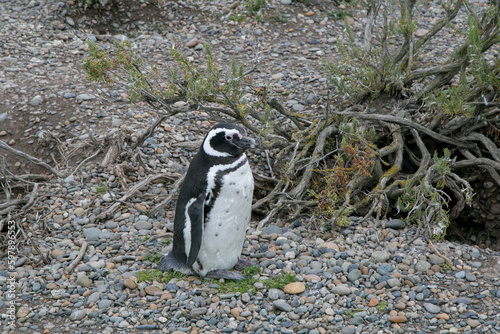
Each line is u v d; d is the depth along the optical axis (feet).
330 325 15.89
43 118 27.73
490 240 23.95
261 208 23.94
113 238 20.48
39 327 16.16
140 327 15.96
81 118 27.71
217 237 17.28
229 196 16.88
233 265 18.44
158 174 23.81
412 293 17.08
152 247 20.04
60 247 20.07
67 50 34.35
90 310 16.69
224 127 16.58
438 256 18.98
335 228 21.13
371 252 19.38
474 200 24.34
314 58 33.83
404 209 21.07
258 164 25.94
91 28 37.17
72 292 17.67
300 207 22.12
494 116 24.48
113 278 18.13
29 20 36.88
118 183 23.82
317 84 30.76
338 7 39.78
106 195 22.98
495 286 17.49
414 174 22.95
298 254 19.49
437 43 34.94
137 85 21.33
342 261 18.76
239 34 36.60
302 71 32.35
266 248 19.89
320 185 23.57
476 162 23.07
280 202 22.12
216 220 17.08
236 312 16.33
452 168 23.45
